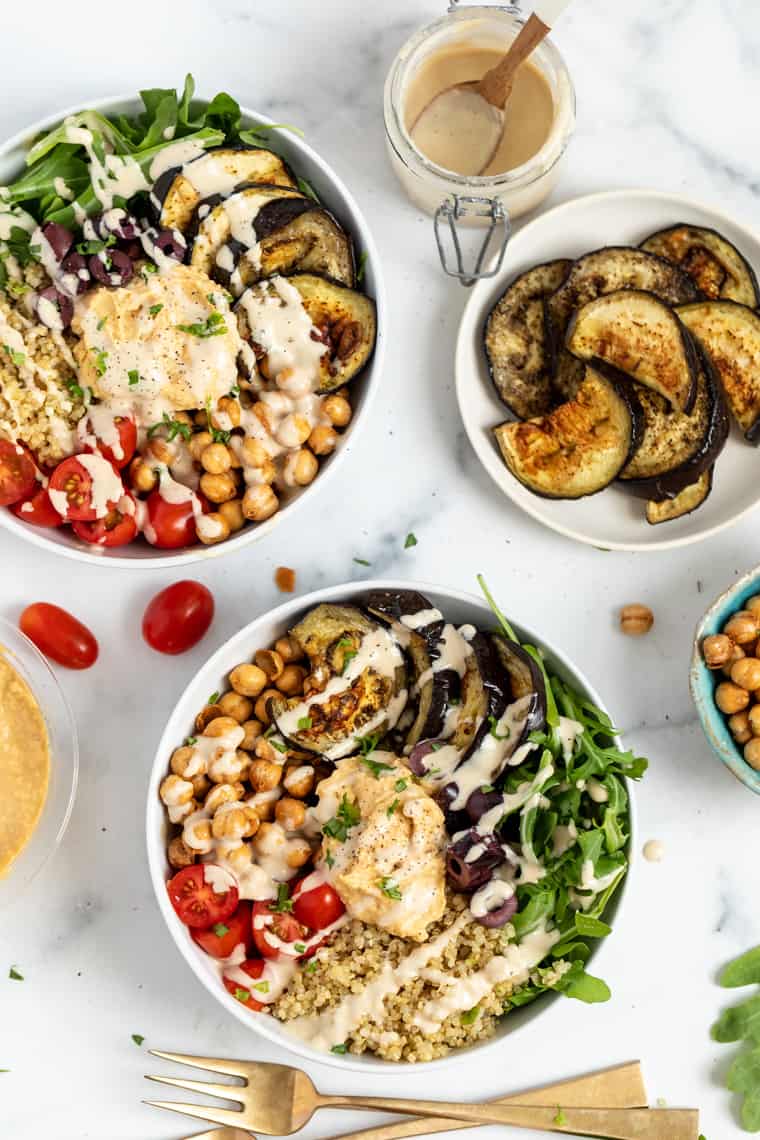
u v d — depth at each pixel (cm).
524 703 60
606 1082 67
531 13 67
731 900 68
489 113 66
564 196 70
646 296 65
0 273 63
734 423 68
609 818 61
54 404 63
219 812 62
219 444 64
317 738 62
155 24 69
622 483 67
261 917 61
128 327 62
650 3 70
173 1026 67
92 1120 67
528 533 69
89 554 62
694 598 69
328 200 65
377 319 64
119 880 67
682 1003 68
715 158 70
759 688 65
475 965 61
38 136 62
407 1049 61
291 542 69
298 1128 65
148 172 63
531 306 67
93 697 68
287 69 69
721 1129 68
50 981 67
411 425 69
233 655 64
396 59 66
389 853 60
